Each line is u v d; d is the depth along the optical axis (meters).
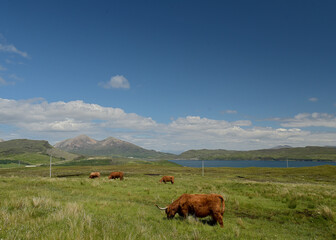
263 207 14.26
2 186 19.23
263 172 65.56
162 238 6.46
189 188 22.66
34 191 16.00
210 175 54.09
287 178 48.03
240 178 46.81
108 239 5.37
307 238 9.01
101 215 9.53
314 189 21.77
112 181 28.47
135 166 96.19
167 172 62.69
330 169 64.56
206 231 8.43
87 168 84.19
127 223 8.35
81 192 18.33
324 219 11.61
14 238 5.03
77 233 5.43
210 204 9.71
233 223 10.58
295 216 12.43
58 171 66.69
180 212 10.32
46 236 5.35
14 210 8.59
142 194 18.58
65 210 8.25
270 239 8.28
